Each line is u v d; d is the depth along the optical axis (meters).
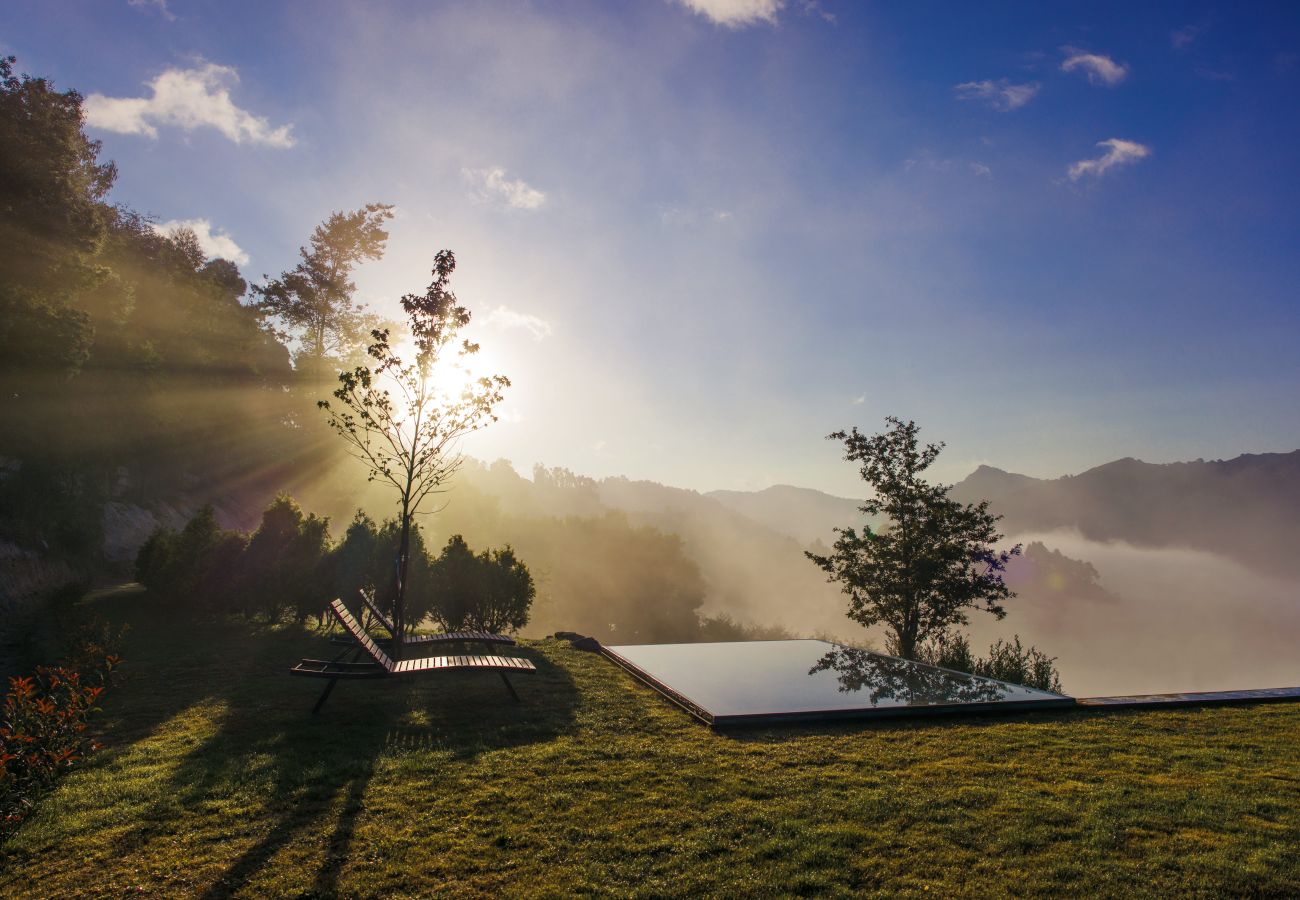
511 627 12.56
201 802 4.39
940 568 12.81
